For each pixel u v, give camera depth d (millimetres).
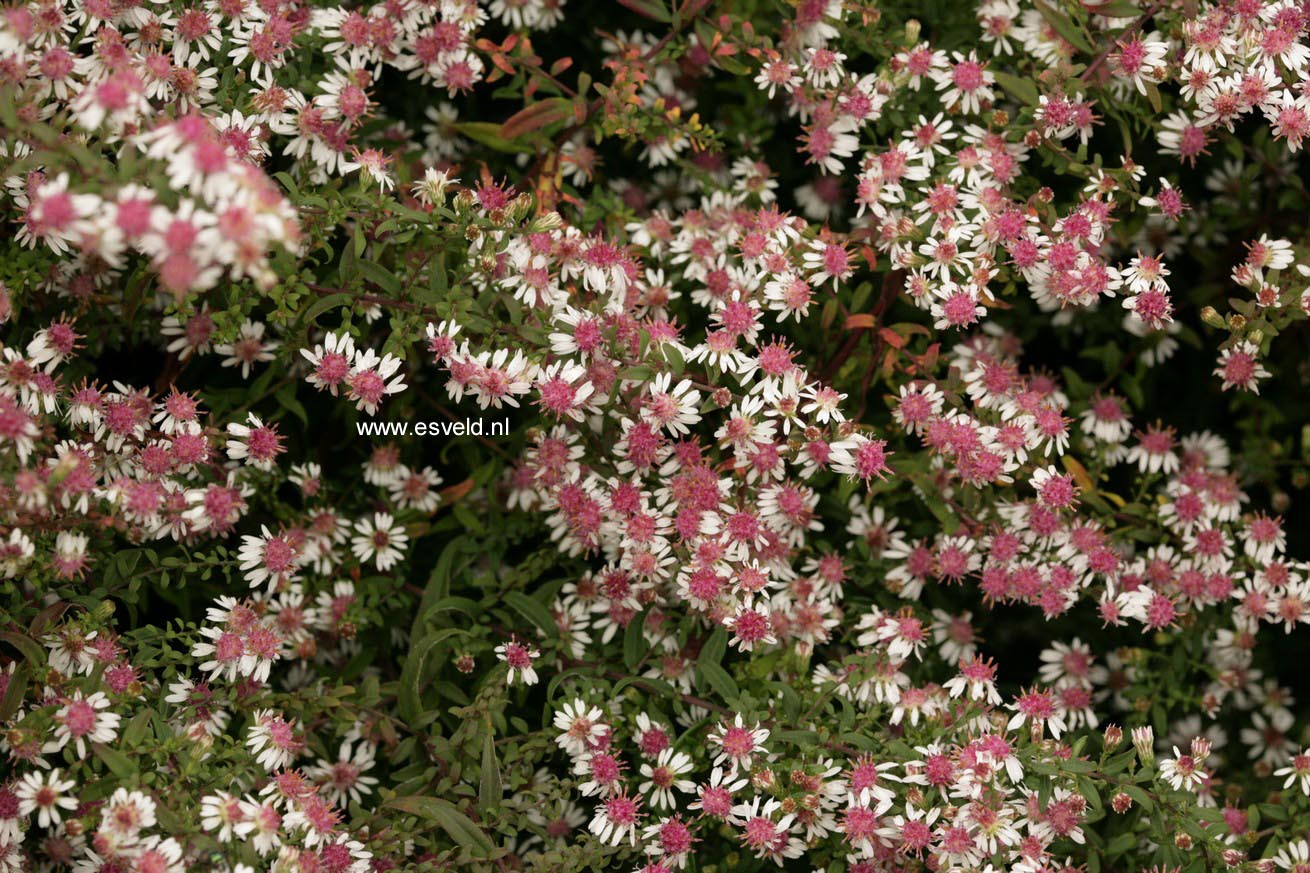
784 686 813
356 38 828
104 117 759
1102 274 820
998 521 853
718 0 855
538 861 798
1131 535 867
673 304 866
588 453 828
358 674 848
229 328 803
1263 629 897
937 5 863
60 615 797
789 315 849
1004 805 804
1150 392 900
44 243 802
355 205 804
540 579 859
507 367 803
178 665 832
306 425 841
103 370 848
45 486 770
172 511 806
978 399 843
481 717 813
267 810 776
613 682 832
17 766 793
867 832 800
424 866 793
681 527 810
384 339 845
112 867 774
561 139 858
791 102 865
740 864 821
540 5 871
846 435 814
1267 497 915
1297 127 818
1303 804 826
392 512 856
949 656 860
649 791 817
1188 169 894
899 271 841
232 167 728
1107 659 875
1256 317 826
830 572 854
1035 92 832
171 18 806
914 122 851
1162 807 805
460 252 813
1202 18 826
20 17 765
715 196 871
